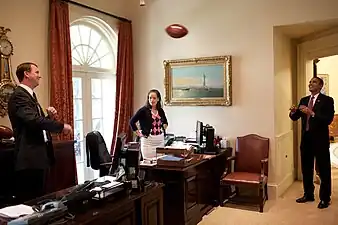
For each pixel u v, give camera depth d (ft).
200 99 19.01
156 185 9.73
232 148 18.31
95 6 18.11
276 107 17.74
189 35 19.20
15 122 10.28
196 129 17.88
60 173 13.74
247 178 15.93
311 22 16.57
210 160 15.89
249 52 17.85
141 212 8.84
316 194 18.02
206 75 18.81
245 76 17.99
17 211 7.37
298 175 21.53
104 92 19.81
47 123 10.07
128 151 9.27
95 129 19.22
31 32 14.65
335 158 28.32
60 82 15.57
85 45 18.57
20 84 10.67
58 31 15.52
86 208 7.66
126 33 19.95
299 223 14.16
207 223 14.35
